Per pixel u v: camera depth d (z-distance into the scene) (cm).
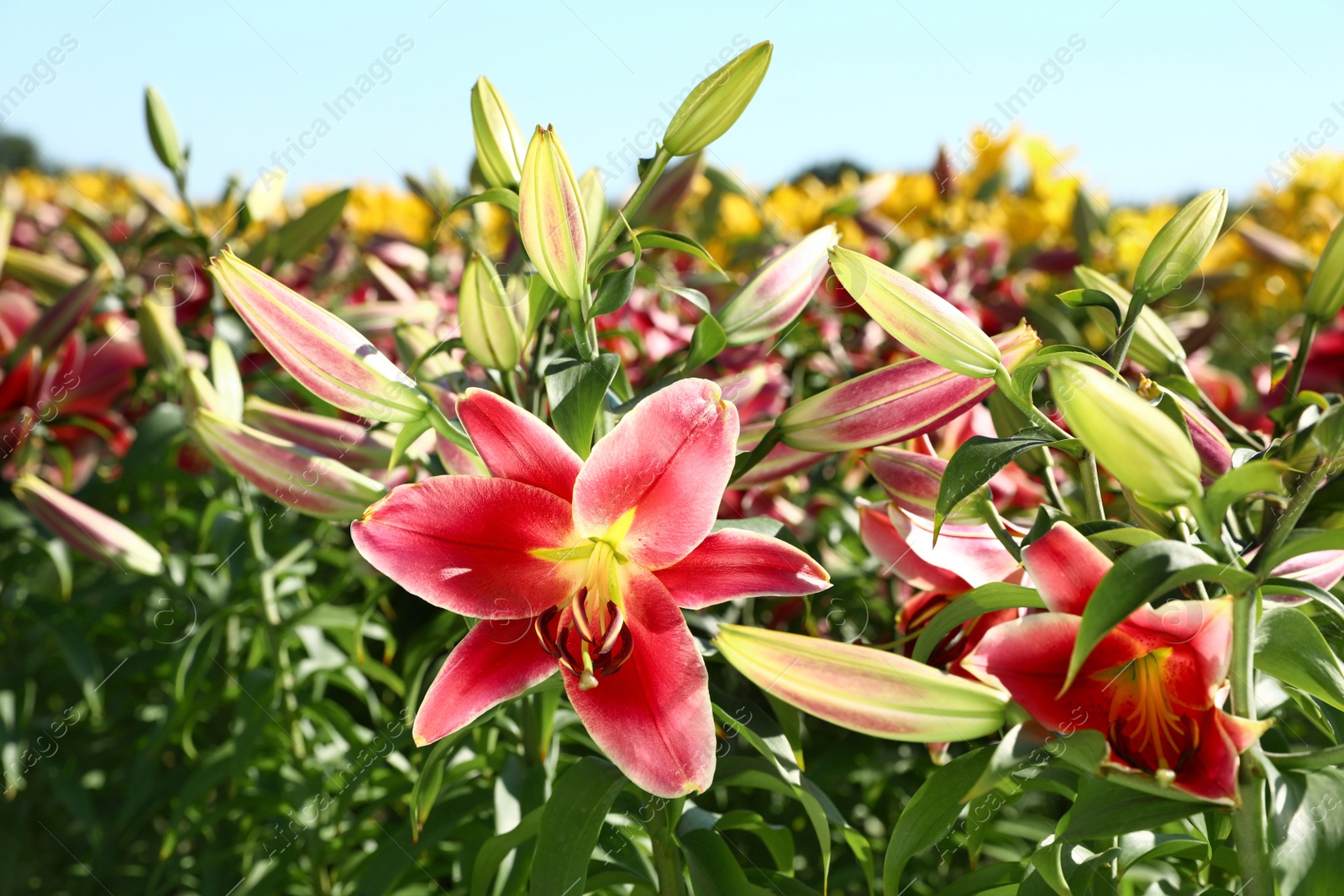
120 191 334
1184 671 75
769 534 84
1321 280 86
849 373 172
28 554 151
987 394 87
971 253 203
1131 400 71
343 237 206
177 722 125
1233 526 86
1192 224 81
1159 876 93
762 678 78
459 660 80
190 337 146
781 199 252
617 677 80
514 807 102
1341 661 86
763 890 88
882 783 134
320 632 135
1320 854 75
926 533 87
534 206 81
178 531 183
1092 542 79
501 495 79
